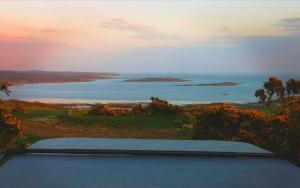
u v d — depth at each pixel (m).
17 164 2.34
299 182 2.07
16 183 2.00
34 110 13.76
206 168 2.32
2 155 2.50
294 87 8.68
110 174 2.18
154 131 9.97
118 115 13.41
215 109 8.00
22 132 6.67
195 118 8.35
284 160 2.52
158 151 2.61
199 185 2.01
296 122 6.41
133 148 2.68
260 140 7.11
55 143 2.81
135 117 12.69
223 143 2.91
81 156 2.56
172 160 2.50
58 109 14.66
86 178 2.10
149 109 13.50
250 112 7.66
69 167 2.30
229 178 2.13
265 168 2.32
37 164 2.34
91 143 2.82
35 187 1.95
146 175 2.17
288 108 6.82
